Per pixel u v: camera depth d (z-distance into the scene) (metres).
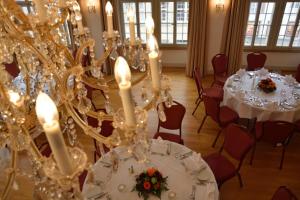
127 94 1.32
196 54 6.94
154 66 1.59
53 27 1.79
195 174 3.11
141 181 2.95
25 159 3.16
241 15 6.35
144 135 1.55
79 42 2.69
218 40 6.90
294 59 7.25
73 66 2.04
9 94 1.58
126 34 7.50
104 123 3.91
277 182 4.12
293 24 6.86
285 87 5.00
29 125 1.93
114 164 3.00
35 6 1.68
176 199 2.85
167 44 7.55
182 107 4.07
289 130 3.86
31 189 3.94
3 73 1.70
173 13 7.13
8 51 1.79
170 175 3.12
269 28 6.99
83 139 5.01
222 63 6.08
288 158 4.54
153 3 7.01
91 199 2.88
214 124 5.37
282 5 6.58
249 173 4.28
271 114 4.39
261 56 6.06
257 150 4.71
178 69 7.72
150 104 1.68
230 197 3.90
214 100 4.39
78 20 2.41
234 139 3.69
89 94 5.03
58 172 1.16
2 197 1.45
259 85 4.91
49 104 1.03
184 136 5.07
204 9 6.36
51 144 1.06
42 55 1.78
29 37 1.68
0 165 3.52
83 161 1.20
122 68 1.28
